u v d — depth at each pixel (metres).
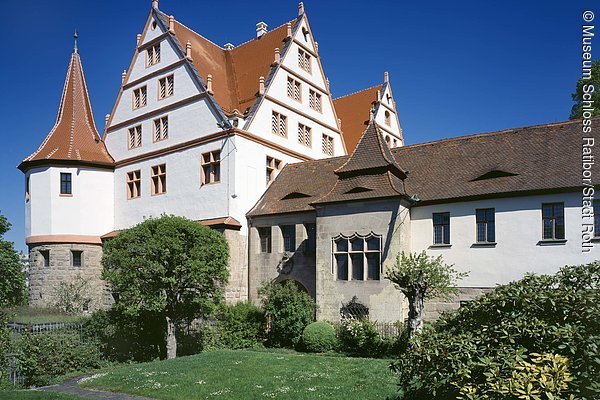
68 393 14.15
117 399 13.22
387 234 21.95
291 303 22.81
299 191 27.34
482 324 7.80
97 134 35.59
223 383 14.04
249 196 28.39
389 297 21.36
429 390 7.35
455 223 22.06
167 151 31.20
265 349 22.66
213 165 28.88
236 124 27.95
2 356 16.73
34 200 32.62
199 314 22.78
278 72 31.22
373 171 23.44
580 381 6.19
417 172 24.75
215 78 32.06
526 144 23.12
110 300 32.59
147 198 32.06
